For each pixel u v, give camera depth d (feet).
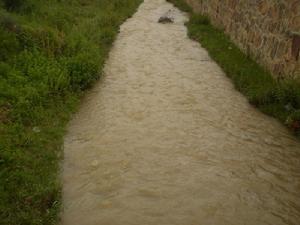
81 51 35.01
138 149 23.00
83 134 24.49
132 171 20.86
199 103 30.01
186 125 26.25
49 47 32.63
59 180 19.53
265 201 19.04
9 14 35.17
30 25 35.83
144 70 36.86
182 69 37.91
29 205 17.17
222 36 49.47
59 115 25.93
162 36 50.70
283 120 27.22
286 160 22.66
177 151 22.99
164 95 31.17
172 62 39.99
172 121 26.73
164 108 28.73
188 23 58.34
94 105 28.66
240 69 36.37
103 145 23.30
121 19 57.98
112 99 29.84
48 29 35.32
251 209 18.43
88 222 17.21
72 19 47.32
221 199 18.98
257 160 22.52
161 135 24.75
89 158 21.91
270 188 20.04
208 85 33.99
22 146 21.31
